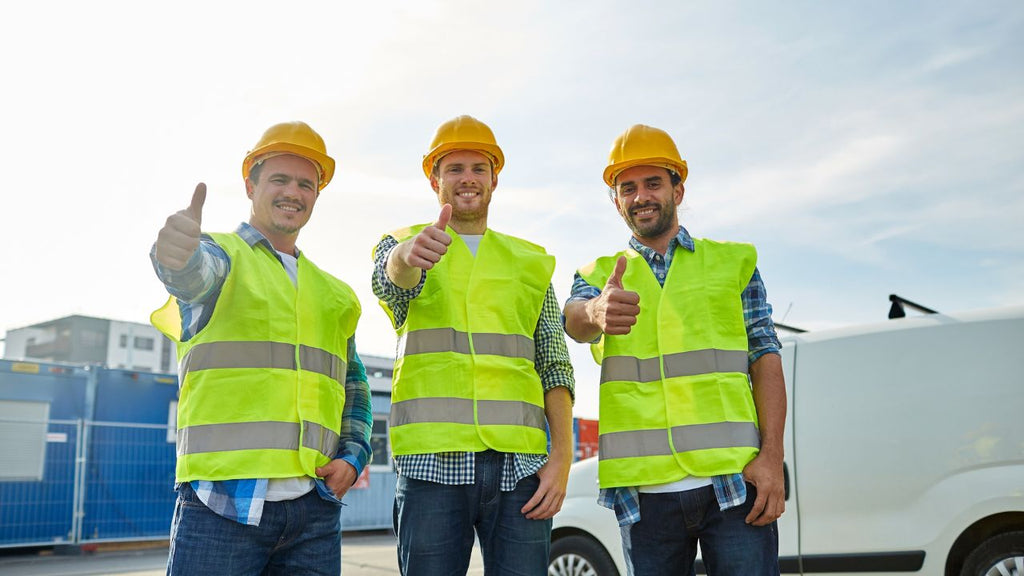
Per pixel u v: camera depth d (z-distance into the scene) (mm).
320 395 2861
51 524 13602
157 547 15062
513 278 3172
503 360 3047
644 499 3066
